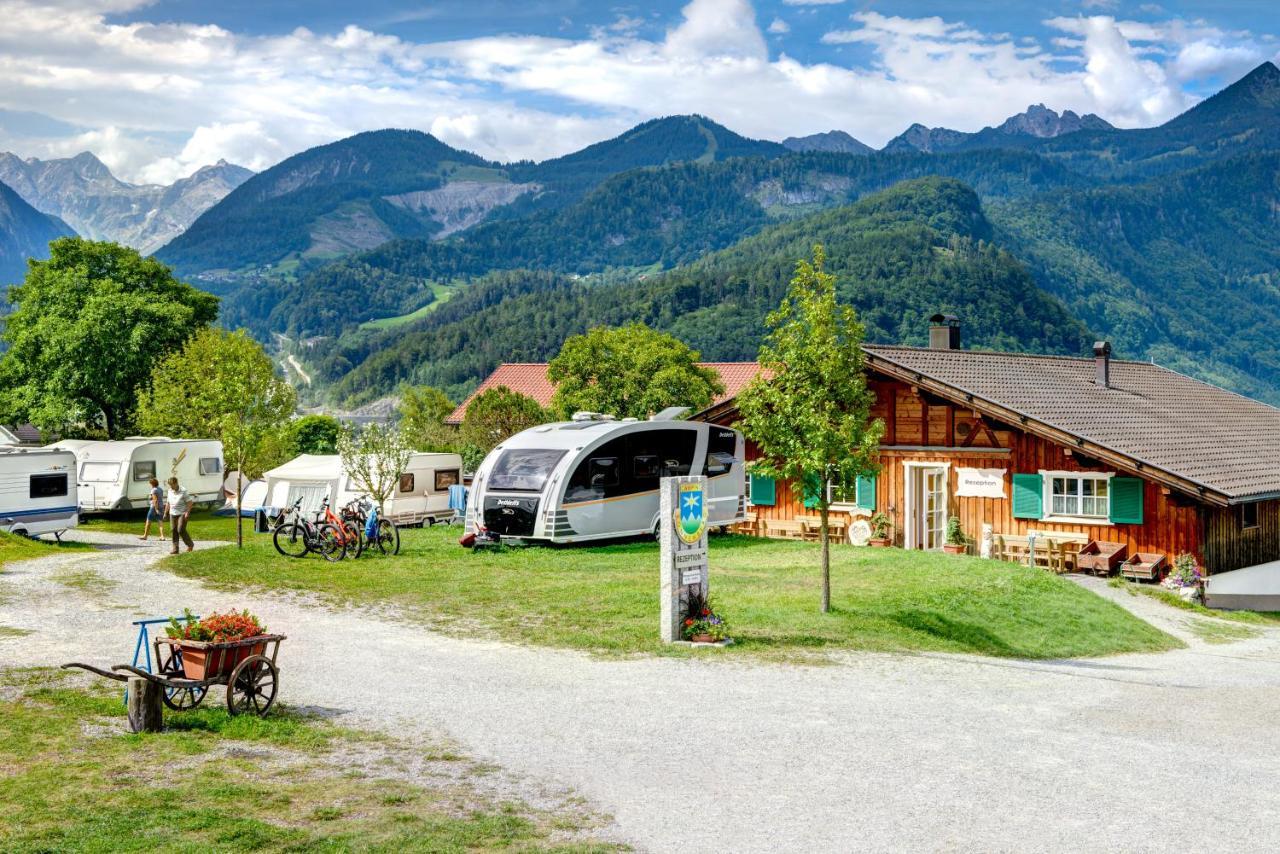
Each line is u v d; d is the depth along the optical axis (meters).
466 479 40.69
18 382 51.00
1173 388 37.34
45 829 7.83
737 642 15.89
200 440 39.91
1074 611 21.14
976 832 8.31
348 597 19.06
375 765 9.70
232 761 9.68
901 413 30.58
